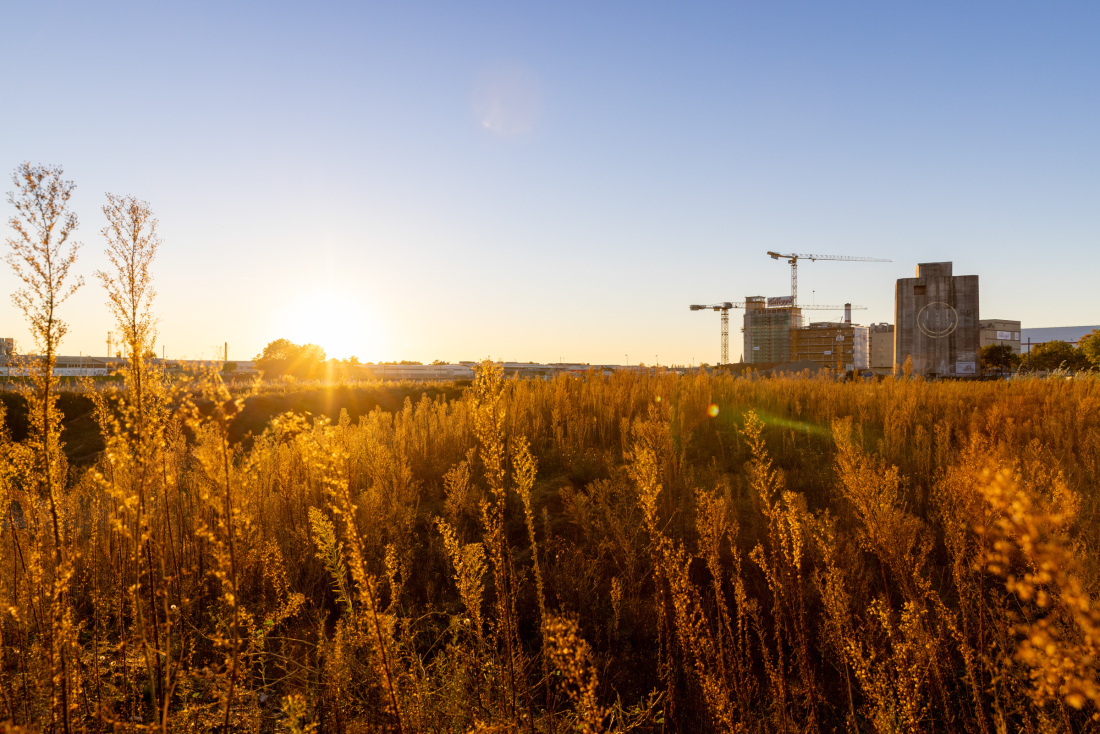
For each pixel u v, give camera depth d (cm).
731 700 419
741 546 609
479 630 389
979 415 1044
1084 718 319
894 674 389
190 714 367
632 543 630
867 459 666
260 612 488
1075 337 15825
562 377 1473
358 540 267
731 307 16825
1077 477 681
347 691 387
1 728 303
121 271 298
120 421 295
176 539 540
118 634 479
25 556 396
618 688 469
